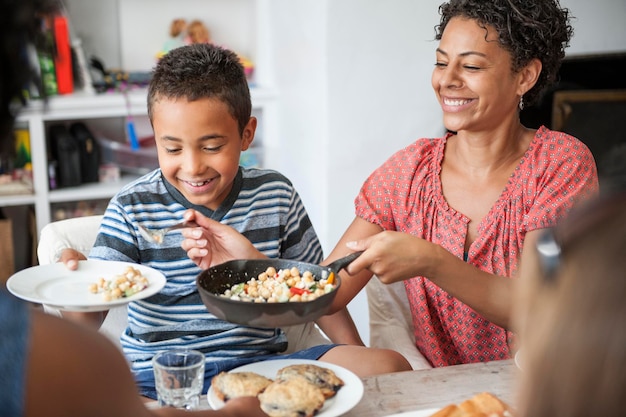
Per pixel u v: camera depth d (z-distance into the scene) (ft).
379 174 5.47
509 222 5.05
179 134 4.56
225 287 4.01
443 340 5.28
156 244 4.85
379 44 8.61
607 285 1.53
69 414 1.97
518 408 1.69
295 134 9.53
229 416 3.00
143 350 4.70
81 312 4.52
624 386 1.50
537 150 5.15
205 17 10.80
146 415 2.23
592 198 1.69
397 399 3.62
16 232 10.19
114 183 9.86
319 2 8.44
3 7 2.12
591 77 9.27
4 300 2.01
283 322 3.52
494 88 4.92
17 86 2.22
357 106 8.70
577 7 9.05
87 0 10.26
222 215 4.98
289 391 3.38
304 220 5.39
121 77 9.90
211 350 4.75
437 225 5.25
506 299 4.47
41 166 9.20
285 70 9.65
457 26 4.95
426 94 8.89
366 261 4.21
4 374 1.91
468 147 5.18
